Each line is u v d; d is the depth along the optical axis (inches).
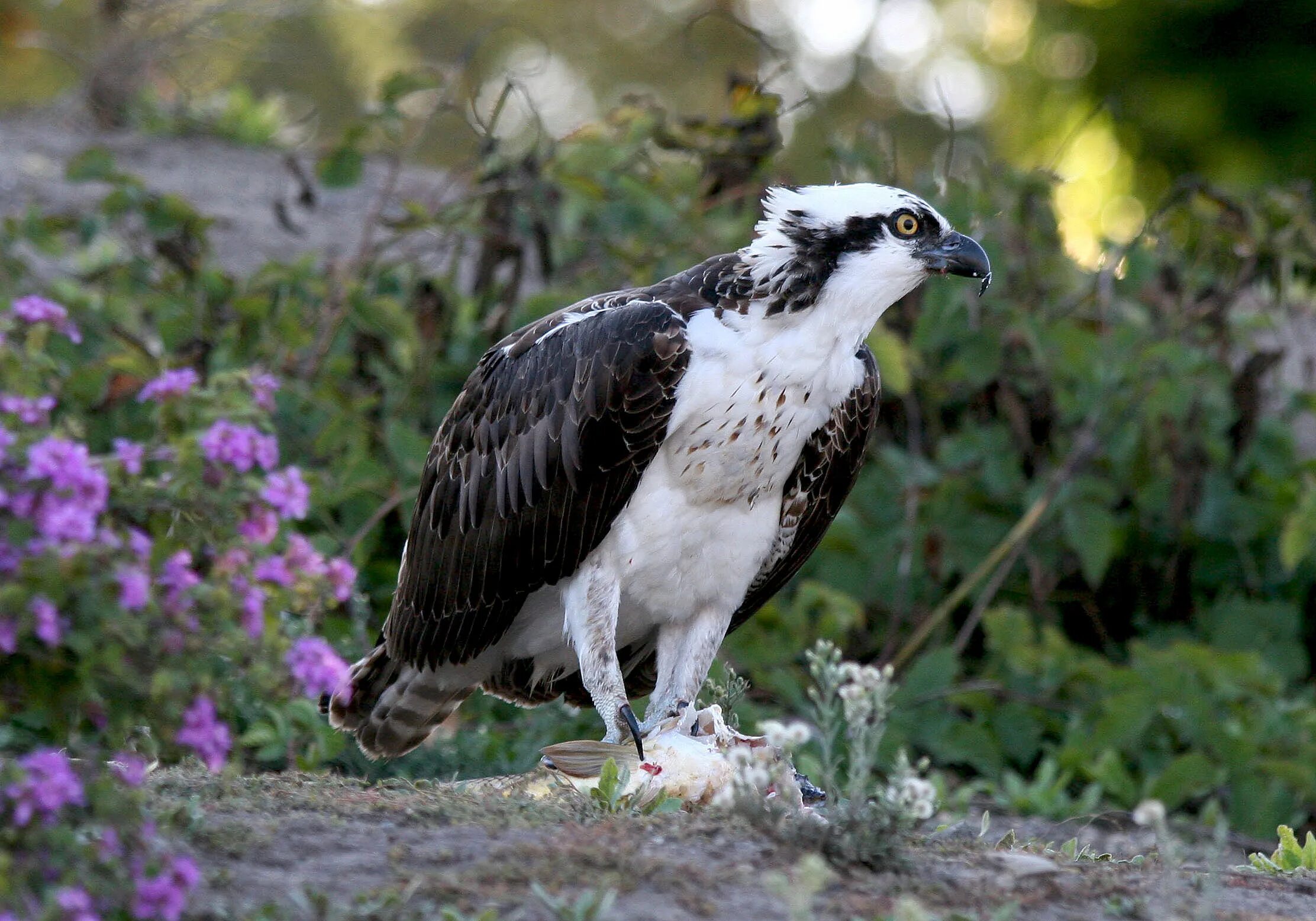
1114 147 1181.1
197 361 461.4
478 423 316.2
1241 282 503.2
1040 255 518.0
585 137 506.9
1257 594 498.9
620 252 478.3
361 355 470.6
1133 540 500.7
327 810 235.9
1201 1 1140.5
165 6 912.9
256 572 196.5
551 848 215.8
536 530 304.2
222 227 699.4
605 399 291.9
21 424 186.5
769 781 222.8
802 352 290.8
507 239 477.7
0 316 233.0
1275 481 507.8
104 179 482.3
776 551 323.0
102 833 184.1
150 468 300.7
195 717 183.8
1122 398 493.4
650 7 1459.2
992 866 229.5
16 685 181.8
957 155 515.8
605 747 268.8
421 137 501.4
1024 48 1221.1
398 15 1284.4
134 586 176.4
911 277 295.9
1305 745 411.8
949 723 428.1
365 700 336.2
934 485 489.7
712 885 205.9
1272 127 1141.7
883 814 221.9
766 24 1373.0
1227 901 226.8
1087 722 439.5
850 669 227.9
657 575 303.9
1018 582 494.9
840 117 1326.3
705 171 510.0
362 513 424.2
